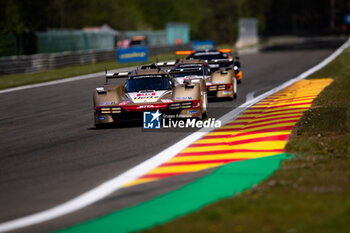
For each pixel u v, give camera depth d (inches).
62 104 2406.5
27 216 820.0
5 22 5762.8
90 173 1070.4
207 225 714.8
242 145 1290.6
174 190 924.0
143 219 778.8
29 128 1744.6
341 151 1166.3
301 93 2310.5
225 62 2603.3
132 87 1688.0
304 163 1068.5
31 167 1149.7
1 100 2699.3
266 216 733.9
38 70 4448.8
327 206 759.1
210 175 1013.2
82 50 6210.6
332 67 3708.2
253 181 953.5
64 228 761.0
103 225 764.0
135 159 1178.6
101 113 1595.7
